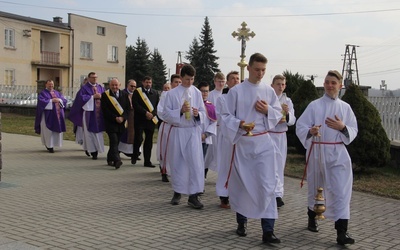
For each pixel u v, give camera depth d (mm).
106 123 11070
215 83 9562
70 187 8734
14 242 5383
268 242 5609
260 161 5664
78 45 43000
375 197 8742
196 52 61094
